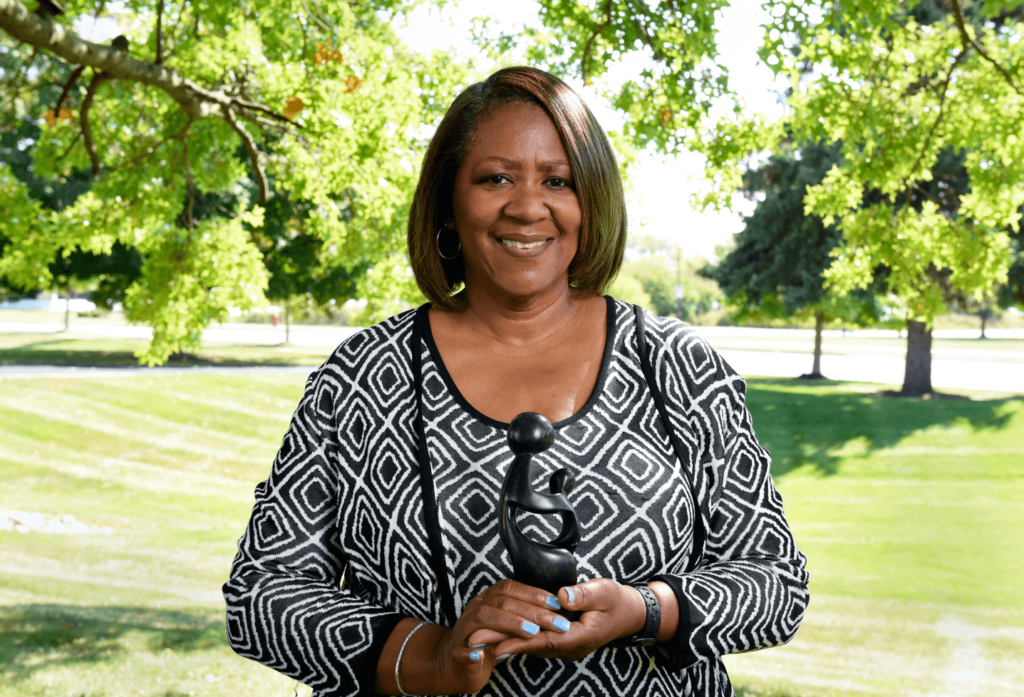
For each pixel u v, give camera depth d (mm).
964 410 22109
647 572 1184
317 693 1226
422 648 1122
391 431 1257
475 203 1224
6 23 5430
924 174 7980
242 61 7730
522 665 1163
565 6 6176
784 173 25547
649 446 1233
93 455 17344
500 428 1224
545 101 1219
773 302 27141
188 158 8523
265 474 17109
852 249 8562
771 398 24578
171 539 11500
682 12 5770
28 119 11648
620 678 1176
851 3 5715
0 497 13742
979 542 12945
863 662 7250
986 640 8109
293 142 8188
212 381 24719
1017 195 7926
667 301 72250
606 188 1257
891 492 16406
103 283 30078
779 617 1183
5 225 8352
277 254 28688
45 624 6793
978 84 7387
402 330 1328
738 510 1270
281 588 1216
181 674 5723
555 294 1292
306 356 36594
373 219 8133
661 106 6504
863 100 7250
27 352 32719
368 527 1240
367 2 7527
